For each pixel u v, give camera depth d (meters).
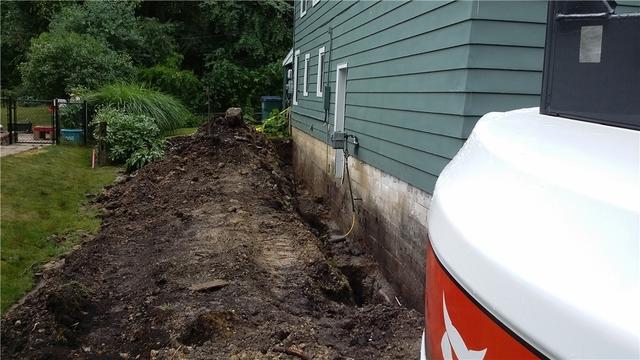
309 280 5.37
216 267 5.26
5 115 17.42
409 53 6.37
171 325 4.13
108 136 12.91
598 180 1.14
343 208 10.09
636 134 1.41
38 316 4.59
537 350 0.95
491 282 1.09
